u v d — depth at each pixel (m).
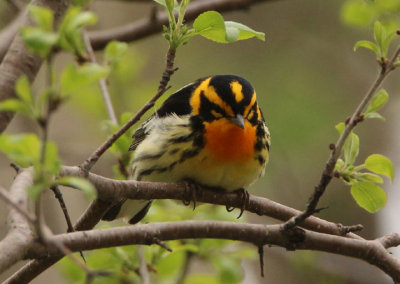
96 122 15.78
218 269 12.20
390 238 9.16
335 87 20.23
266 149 10.85
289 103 19.28
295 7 21.17
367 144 20.94
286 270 18.73
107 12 20.20
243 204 10.34
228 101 10.50
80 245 7.54
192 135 10.43
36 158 5.39
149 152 10.73
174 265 11.65
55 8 9.82
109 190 8.63
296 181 19.20
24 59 9.65
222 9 14.04
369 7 8.07
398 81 21.16
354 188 8.49
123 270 11.20
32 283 15.19
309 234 8.63
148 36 14.26
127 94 14.98
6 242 6.65
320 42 20.94
